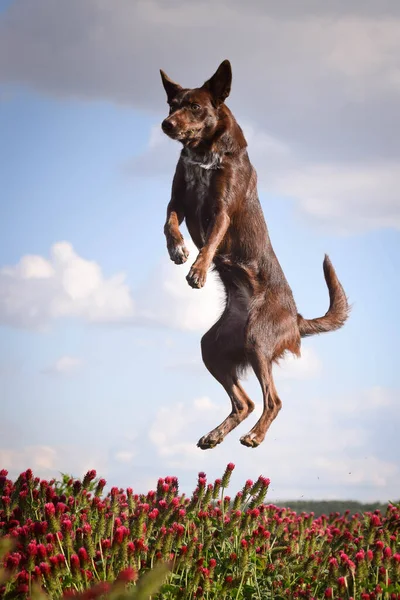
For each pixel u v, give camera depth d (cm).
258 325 684
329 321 740
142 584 284
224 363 707
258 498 516
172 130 652
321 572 491
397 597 456
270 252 705
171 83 691
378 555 493
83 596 285
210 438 672
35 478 531
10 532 452
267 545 507
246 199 689
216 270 710
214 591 431
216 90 679
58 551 432
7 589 389
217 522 513
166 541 436
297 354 712
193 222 702
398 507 618
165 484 535
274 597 462
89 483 525
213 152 675
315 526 599
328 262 752
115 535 416
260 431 662
